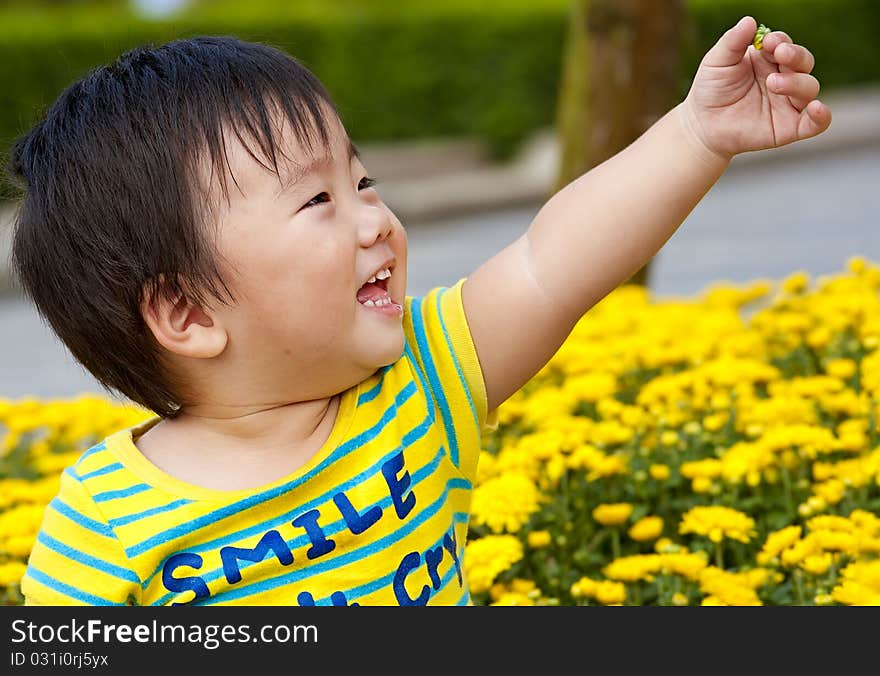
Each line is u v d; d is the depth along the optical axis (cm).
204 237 192
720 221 1155
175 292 195
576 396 354
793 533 276
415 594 204
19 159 211
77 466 207
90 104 201
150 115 195
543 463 324
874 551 270
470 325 213
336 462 201
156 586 200
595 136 518
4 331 949
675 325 430
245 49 203
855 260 440
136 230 195
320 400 206
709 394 361
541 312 210
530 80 1530
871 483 312
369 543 201
